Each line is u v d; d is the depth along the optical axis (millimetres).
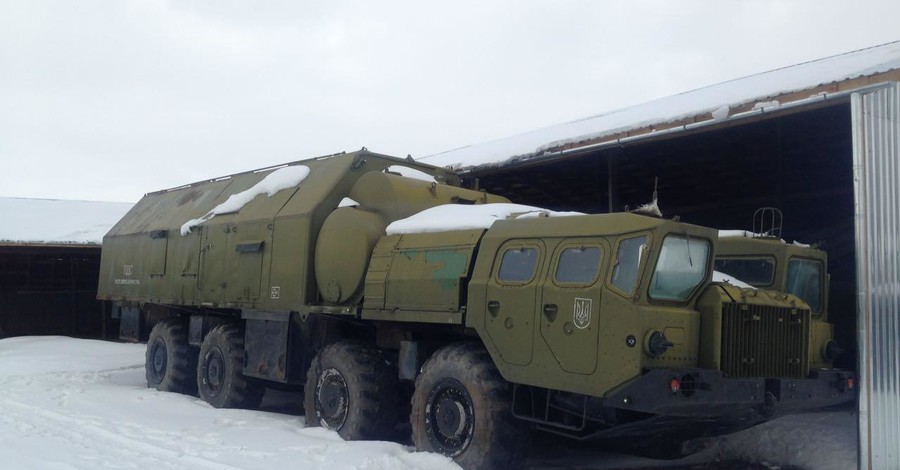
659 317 6105
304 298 9344
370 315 8391
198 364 11484
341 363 8664
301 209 9742
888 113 7332
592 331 6301
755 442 8641
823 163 13680
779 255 8273
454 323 7500
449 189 9789
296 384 10055
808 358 6980
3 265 25375
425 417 7582
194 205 12805
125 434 8219
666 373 5898
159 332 12750
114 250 14703
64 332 26391
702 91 12711
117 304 14594
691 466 8203
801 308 6922
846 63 10109
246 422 9211
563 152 12156
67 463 6738
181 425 8883
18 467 6574
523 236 7203
